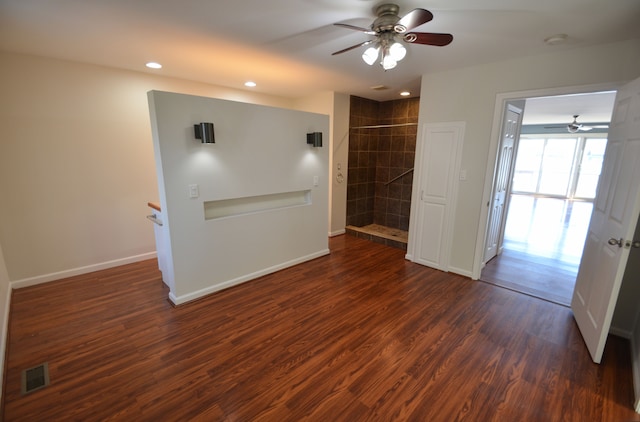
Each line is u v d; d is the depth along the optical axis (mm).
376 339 2418
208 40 2619
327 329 2547
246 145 3180
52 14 2090
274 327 2564
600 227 2430
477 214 3490
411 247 4180
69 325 2551
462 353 2264
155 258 4105
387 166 5836
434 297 3135
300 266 3975
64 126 3246
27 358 2145
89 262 3596
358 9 2027
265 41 2648
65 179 3324
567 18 2084
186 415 1705
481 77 3246
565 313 2846
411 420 1691
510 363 2162
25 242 3172
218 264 3174
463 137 3469
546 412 1756
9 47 2758
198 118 2773
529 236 5461
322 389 1904
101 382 1936
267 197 3609
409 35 1991
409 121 5422
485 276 3680
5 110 2920
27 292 3104
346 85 4395
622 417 1728
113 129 3561
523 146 10484
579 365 2143
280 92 5012
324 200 4234
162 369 2057
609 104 5289
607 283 2133
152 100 2494
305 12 2082
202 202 2934
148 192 3922
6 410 1719
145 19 2193
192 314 2750
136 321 2629
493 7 1947
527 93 2979
